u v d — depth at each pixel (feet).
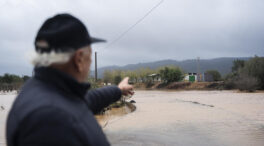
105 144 4.20
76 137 3.38
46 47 3.75
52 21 3.92
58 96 3.68
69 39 3.81
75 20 3.99
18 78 233.55
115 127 29.68
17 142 3.40
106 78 214.07
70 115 3.48
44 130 3.16
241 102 61.72
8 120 3.74
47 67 3.91
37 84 3.83
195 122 32.14
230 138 23.43
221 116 37.11
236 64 224.94
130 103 60.18
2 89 210.38
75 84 3.99
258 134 24.63
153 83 213.25
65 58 3.80
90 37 4.30
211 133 25.55
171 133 25.85
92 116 4.29
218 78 239.50
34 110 3.28
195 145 21.30
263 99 70.38
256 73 130.93
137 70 250.57
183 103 60.70
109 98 6.52
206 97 83.15
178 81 192.95
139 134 25.53
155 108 49.93
